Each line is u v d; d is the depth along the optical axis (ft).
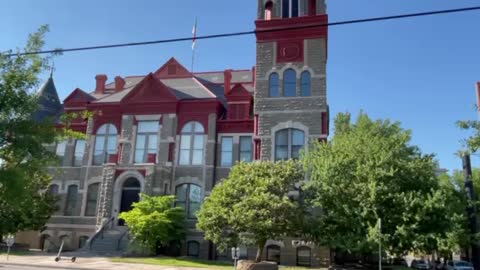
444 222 77.10
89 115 55.57
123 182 117.08
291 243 102.89
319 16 114.11
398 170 83.87
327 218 84.79
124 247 103.55
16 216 98.27
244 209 78.13
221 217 81.87
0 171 42.06
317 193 85.97
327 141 102.47
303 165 92.12
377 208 80.12
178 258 98.99
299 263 101.65
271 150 109.70
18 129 43.37
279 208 77.92
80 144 131.44
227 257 108.99
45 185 106.93
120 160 120.88
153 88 124.67
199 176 117.39
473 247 66.54
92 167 125.80
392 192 81.20
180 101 122.11
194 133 120.78
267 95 113.70
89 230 121.60
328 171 86.12
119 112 127.75
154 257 97.09
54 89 146.30
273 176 84.94
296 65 113.91
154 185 114.11
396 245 80.02
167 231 100.58
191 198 116.47
